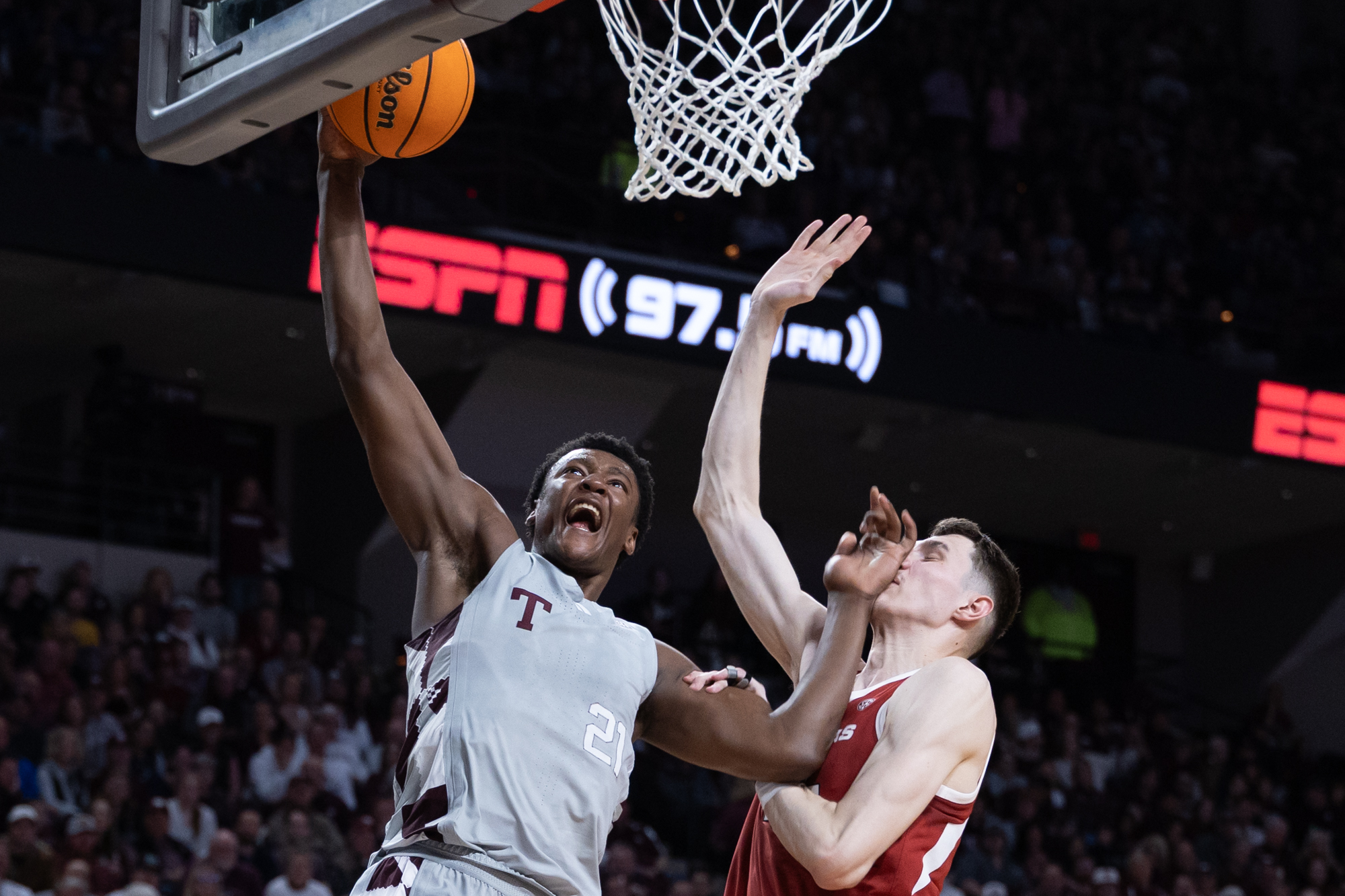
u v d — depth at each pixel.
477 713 2.27
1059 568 14.49
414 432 2.46
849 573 2.57
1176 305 14.36
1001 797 11.09
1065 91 15.59
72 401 12.80
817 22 3.16
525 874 2.22
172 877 7.98
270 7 2.50
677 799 10.53
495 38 13.34
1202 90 16.69
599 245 11.88
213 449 12.55
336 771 9.42
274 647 10.75
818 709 2.46
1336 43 18.20
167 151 2.66
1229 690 16.62
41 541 11.45
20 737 8.52
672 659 2.46
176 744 9.38
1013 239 14.12
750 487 2.95
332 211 2.54
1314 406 13.58
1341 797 13.54
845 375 12.11
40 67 11.16
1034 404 12.73
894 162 13.98
